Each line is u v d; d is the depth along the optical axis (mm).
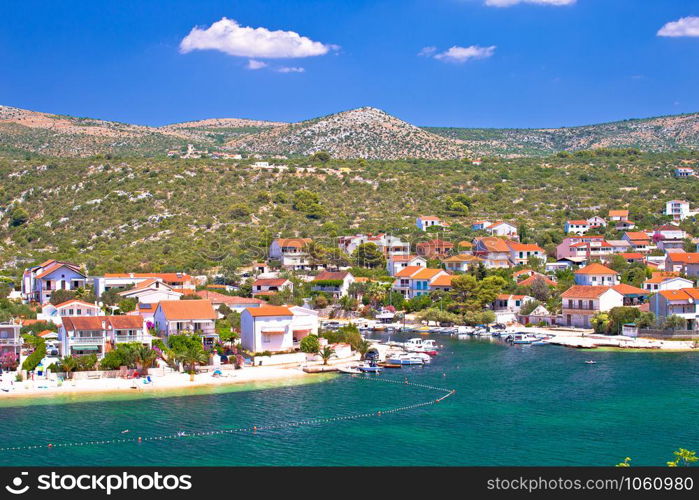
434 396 107375
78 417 94562
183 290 176500
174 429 90250
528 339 159000
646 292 175875
